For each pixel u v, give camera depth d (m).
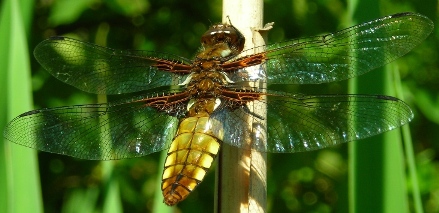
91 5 0.38
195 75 0.26
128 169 0.39
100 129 0.26
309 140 0.25
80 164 0.38
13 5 0.26
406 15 0.26
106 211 0.27
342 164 0.39
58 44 0.27
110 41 0.40
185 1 0.41
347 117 0.25
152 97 0.26
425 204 0.39
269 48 0.26
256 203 0.24
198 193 0.39
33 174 0.25
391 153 0.25
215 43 0.27
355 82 0.26
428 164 0.39
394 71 0.27
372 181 0.25
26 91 0.26
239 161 0.25
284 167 0.39
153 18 0.41
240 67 0.26
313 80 0.26
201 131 0.25
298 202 0.41
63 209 0.38
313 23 0.39
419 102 0.38
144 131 0.26
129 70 0.28
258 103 0.26
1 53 0.26
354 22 0.26
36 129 0.26
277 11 0.39
